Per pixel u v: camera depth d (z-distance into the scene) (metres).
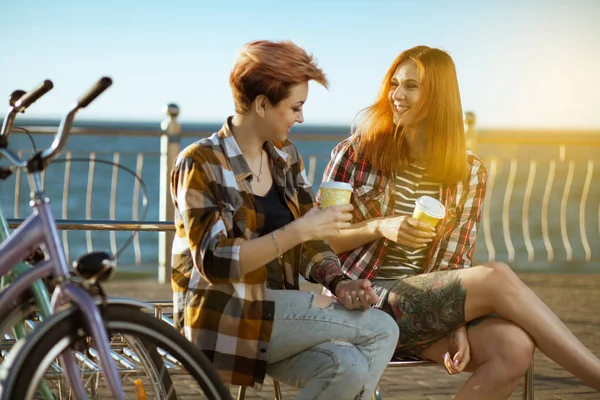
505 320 2.53
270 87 2.29
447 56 2.81
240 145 2.40
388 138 2.86
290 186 2.49
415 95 2.77
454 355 2.57
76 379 1.91
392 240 2.66
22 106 2.15
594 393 3.73
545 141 6.66
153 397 2.14
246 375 2.27
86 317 1.85
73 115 1.95
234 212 2.32
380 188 2.88
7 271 1.94
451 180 2.83
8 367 1.79
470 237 2.88
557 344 2.42
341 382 2.24
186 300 2.31
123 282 6.70
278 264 2.46
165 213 6.13
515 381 2.47
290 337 2.31
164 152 6.10
